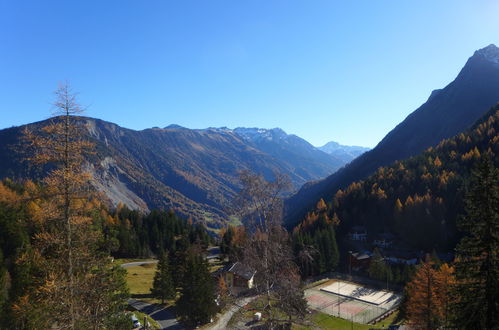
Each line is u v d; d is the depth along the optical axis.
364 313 55.38
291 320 18.36
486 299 17.62
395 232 98.31
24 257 16.66
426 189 98.88
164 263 54.12
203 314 44.03
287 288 17.86
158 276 54.12
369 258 85.19
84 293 15.56
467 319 18.30
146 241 102.62
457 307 19.12
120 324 29.14
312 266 72.25
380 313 55.25
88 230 15.70
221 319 46.03
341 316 53.25
